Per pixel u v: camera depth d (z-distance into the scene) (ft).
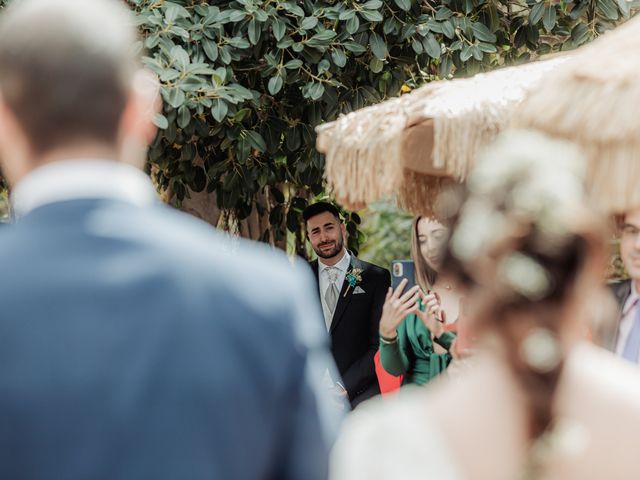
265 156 17.98
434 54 16.30
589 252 4.74
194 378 4.34
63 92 4.55
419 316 12.33
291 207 19.51
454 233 4.94
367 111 10.39
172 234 4.61
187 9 16.01
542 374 4.70
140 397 4.28
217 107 15.20
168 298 4.41
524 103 9.17
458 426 4.73
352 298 17.44
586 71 8.70
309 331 4.67
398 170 9.97
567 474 4.69
